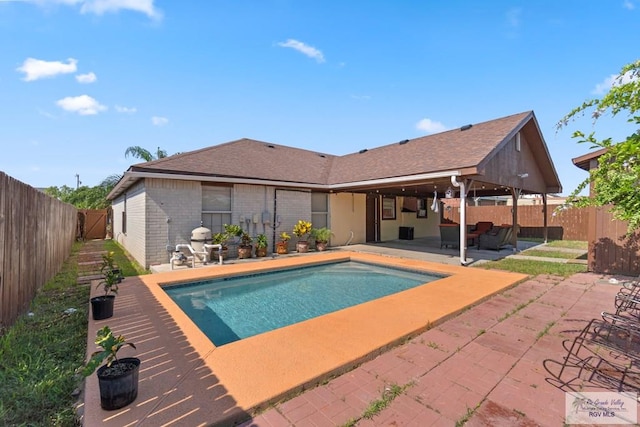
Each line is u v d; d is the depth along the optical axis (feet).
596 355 10.85
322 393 8.71
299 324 13.52
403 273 28.99
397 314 14.74
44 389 8.79
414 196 60.23
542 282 22.08
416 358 10.78
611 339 12.16
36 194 17.95
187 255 30.45
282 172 39.65
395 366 10.23
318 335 12.27
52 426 7.43
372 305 16.22
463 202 28.55
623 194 9.07
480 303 17.24
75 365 10.25
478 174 26.94
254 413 7.81
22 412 7.86
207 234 30.09
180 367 9.84
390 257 33.86
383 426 7.29
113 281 15.37
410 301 16.89
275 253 36.91
